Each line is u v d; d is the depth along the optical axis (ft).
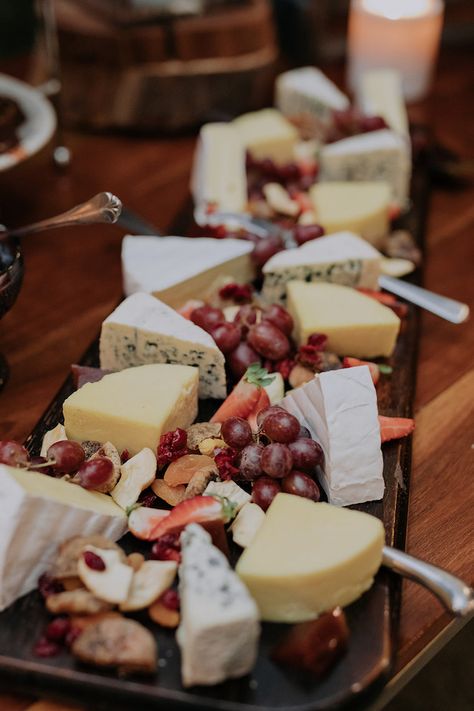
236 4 7.27
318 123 7.16
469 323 5.62
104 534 3.78
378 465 4.06
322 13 8.54
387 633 3.47
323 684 3.26
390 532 3.97
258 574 3.41
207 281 5.41
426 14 7.72
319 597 3.48
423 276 5.92
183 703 3.21
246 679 3.28
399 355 5.10
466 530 4.18
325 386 4.05
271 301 5.46
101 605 3.41
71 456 3.92
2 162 5.73
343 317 4.93
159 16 6.89
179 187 6.86
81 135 7.47
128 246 5.52
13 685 3.29
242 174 6.48
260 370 4.55
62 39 6.93
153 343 4.66
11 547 3.44
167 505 4.05
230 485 3.94
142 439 4.14
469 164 7.00
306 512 3.70
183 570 3.37
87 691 3.24
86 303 5.63
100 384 4.30
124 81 7.13
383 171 6.55
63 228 6.31
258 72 7.43
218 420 4.45
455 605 3.45
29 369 5.08
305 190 6.60
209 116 7.46
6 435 4.60
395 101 7.25
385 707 5.55
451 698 5.69
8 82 6.46
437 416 4.88
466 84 8.52
